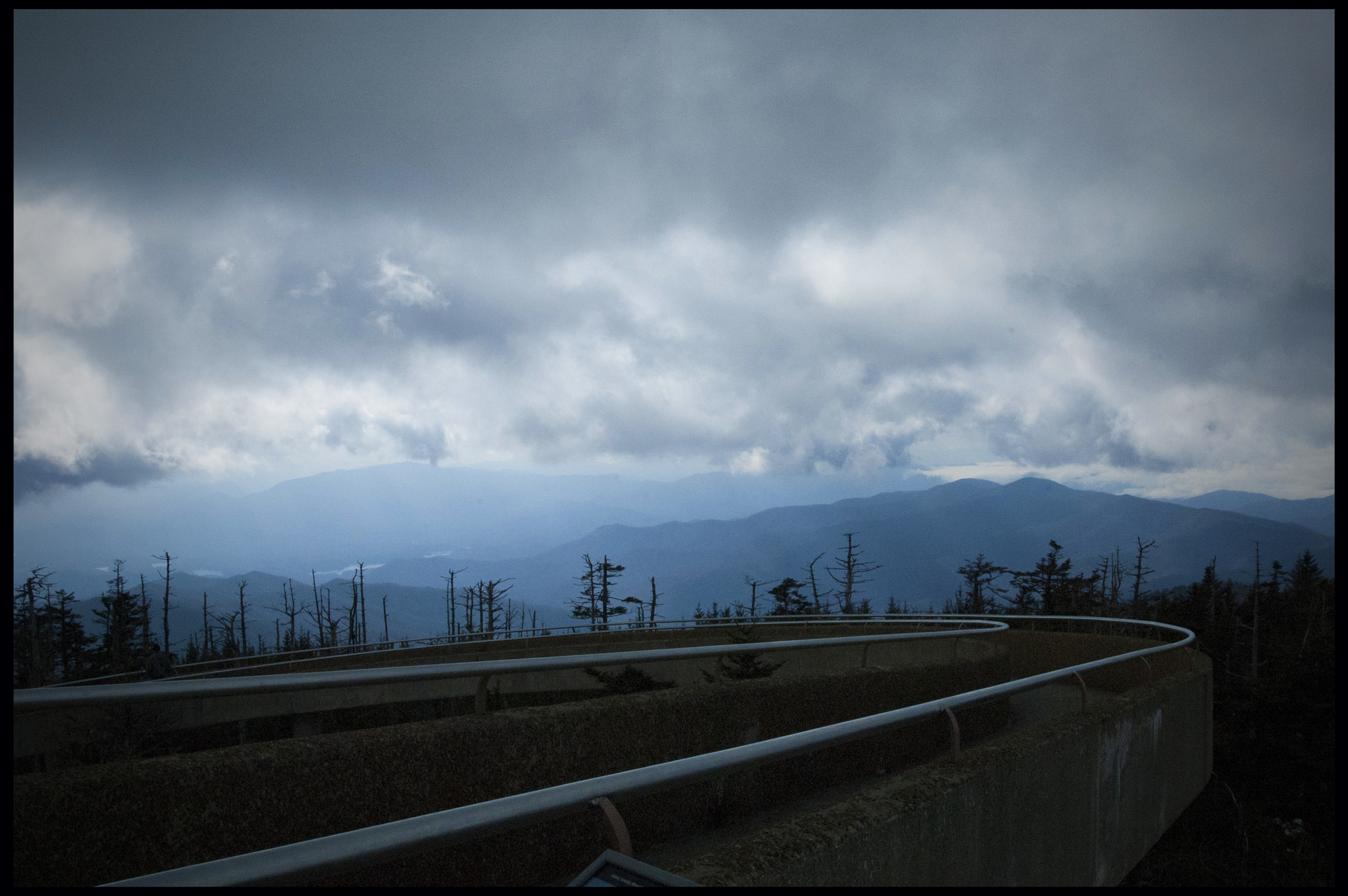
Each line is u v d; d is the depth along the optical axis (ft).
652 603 237.86
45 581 170.81
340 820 11.79
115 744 19.89
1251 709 84.12
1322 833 63.21
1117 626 63.57
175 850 10.36
